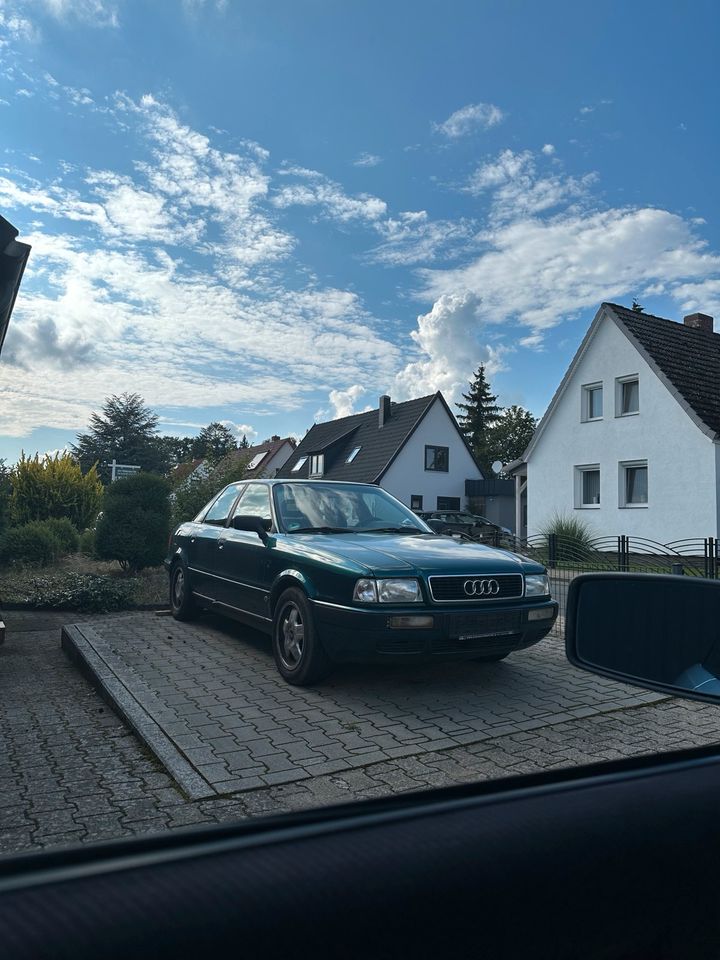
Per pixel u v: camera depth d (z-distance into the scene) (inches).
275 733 174.7
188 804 137.9
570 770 34.8
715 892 32.7
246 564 250.8
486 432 2787.9
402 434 1679.4
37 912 20.5
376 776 150.9
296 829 26.3
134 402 2876.5
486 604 203.0
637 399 932.6
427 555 210.5
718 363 960.9
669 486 872.9
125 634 288.0
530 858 28.5
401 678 228.1
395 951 24.8
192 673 228.5
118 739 176.7
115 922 21.1
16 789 145.2
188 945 21.7
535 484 1060.5
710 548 464.1
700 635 76.3
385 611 191.8
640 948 30.4
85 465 2711.6
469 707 199.5
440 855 27.0
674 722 191.0
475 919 26.6
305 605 209.6
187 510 689.6
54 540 606.2
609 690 220.5
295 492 265.4
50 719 192.9
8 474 766.5
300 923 23.6
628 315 963.3
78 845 23.6
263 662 245.6
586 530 716.7
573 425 1005.2
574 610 95.7
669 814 33.0
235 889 23.3
